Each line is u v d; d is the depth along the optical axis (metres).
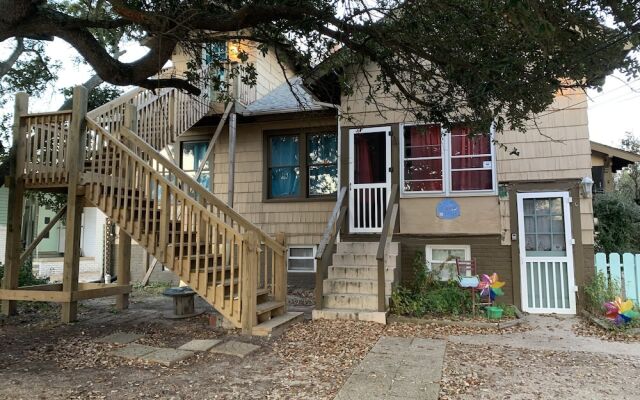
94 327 6.77
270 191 11.20
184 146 11.99
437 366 4.87
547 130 8.26
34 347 5.65
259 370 4.77
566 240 8.02
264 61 12.88
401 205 8.93
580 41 4.20
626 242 10.20
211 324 6.83
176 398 3.99
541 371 4.73
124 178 7.24
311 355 5.30
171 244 6.65
